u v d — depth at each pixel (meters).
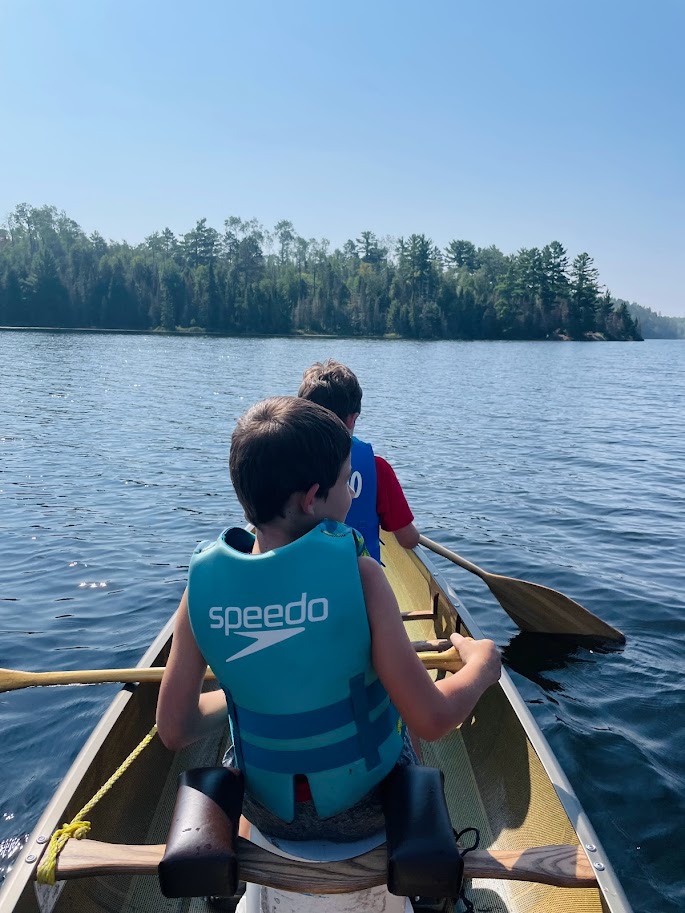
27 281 81.69
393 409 19.92
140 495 9.09
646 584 6.06
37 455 11.62
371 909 1.59
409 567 4.65
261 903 1.63
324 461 1.45
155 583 6.11
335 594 1.36
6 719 4.04
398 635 1.39
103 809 2.19
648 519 8.20
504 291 103.88
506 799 2.53
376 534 2.71
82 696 4.29
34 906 1.71
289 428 1.43
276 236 114.25
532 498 9.23
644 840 3.08
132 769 2.49
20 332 73.00
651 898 2.77
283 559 1.38
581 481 10.40
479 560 6.67
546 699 4.22
